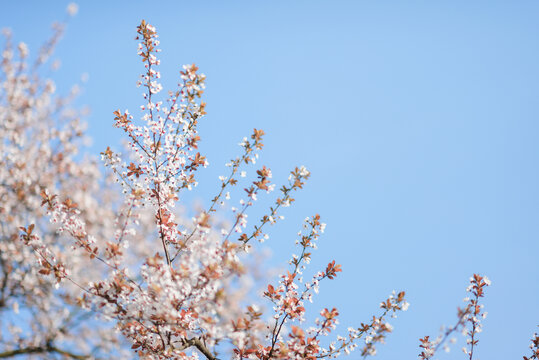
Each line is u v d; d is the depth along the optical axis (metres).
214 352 5.85
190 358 5.84
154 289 5.02
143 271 5.37
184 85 6.08
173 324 5.36
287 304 5.93
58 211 5.58
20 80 7.83
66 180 7.49
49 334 5.43
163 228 6.21
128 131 6.24
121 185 6.20
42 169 7.14
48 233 6.36
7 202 6.36
